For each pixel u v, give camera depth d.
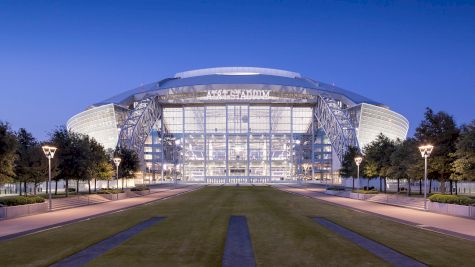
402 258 17.72
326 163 149.12
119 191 62.62
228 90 140.12
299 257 17.89
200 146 150.50
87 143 60.09
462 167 38.12
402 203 46.56
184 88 137.38
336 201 52.84
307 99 147.50
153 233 24.66
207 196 63.06
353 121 137.75
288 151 150.00
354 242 21.59
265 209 40.56
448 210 36.78
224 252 18.92
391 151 66.75
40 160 51.75
